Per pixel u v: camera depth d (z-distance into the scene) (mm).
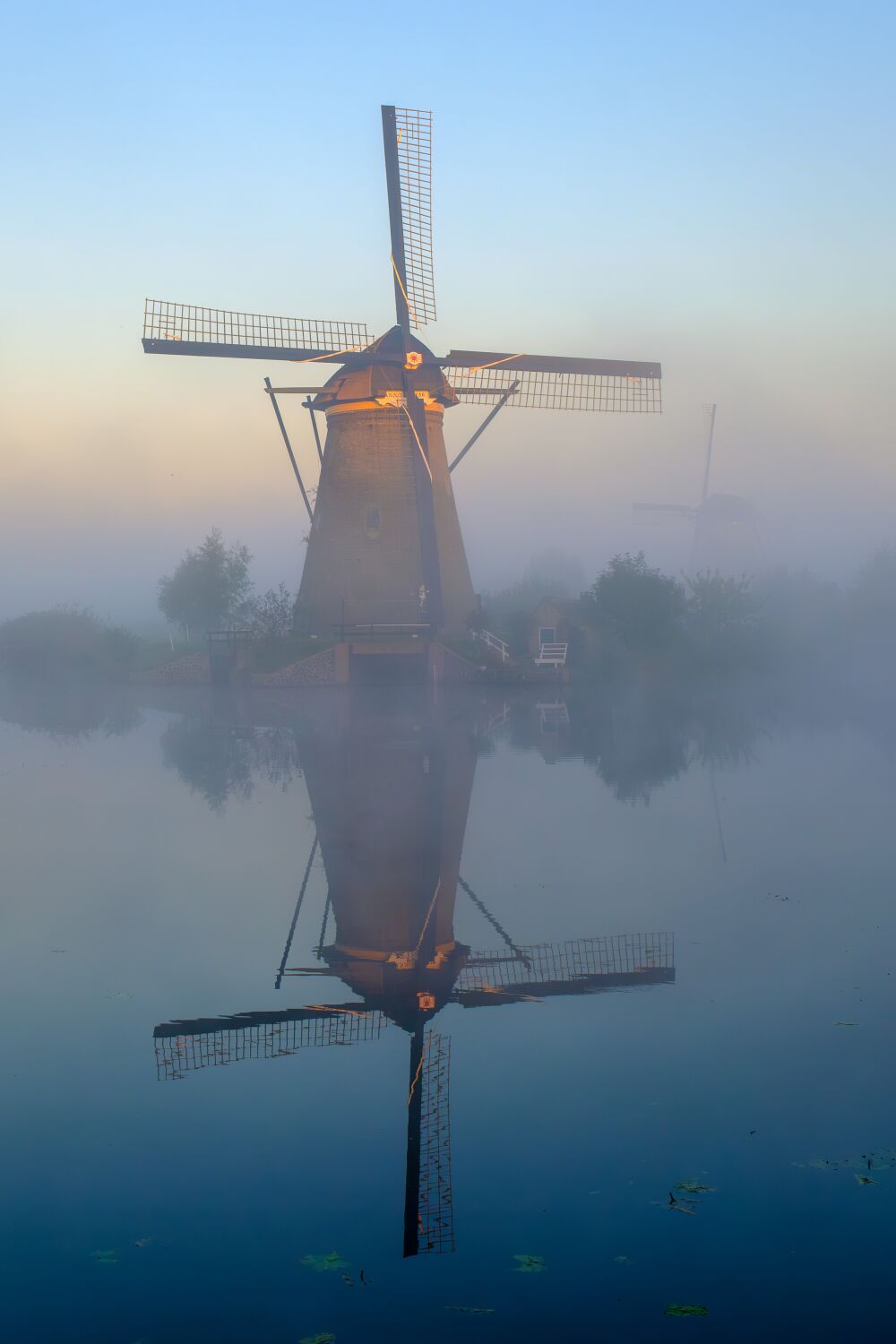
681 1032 9961
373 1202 7270
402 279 53469
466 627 59094
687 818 19672
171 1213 7191
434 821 19953
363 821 20078
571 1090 8812
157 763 28359
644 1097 8672
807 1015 10258
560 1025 10188
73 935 13219
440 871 16188
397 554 55469
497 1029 10148
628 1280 6441
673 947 12344
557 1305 6230
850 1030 9891
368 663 57469
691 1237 6820
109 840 18688
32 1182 7582
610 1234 6887
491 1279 6465
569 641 61250
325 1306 6258
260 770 26828
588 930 13055
